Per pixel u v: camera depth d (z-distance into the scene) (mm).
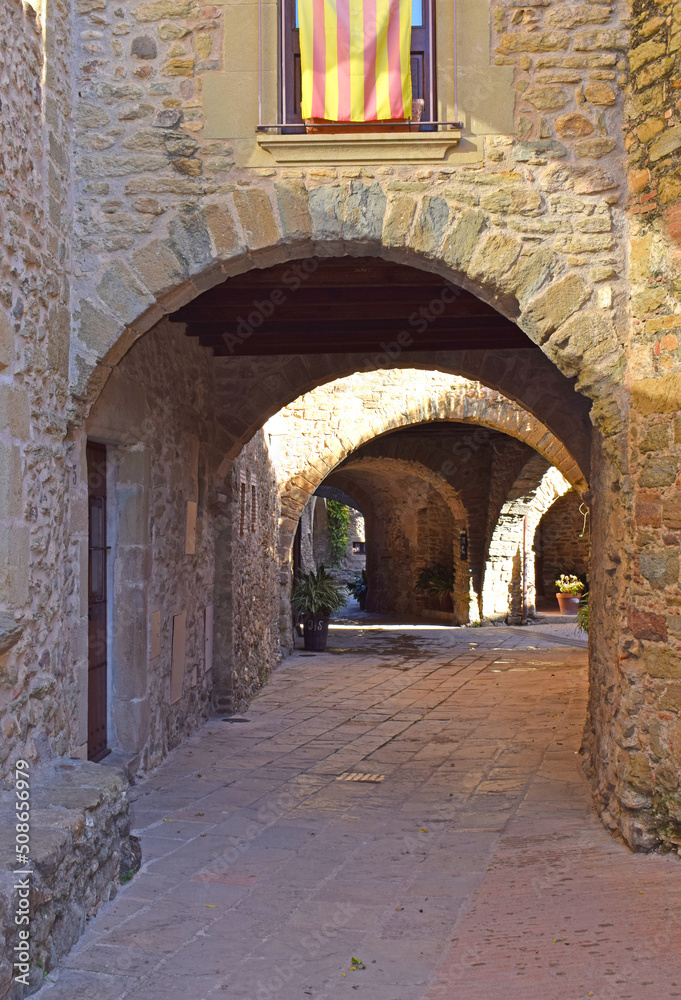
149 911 3553
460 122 4508
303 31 4539
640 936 3174
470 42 4562
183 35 4621
